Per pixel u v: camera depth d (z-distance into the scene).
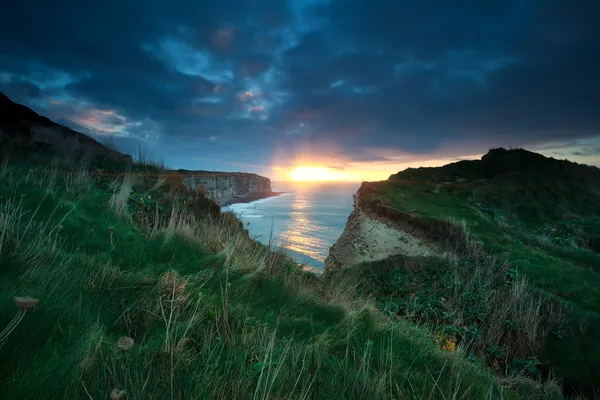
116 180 6.73
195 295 3.00
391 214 13.49
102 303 2.56
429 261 10.18
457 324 6.91
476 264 9.34
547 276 8.80
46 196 4.57
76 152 7.79
